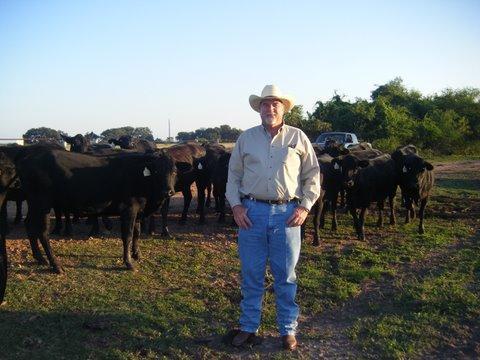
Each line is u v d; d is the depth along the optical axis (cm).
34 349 477
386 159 1104
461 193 1608
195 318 555
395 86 5703
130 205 766
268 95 447
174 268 759
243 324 486
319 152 1324
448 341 494
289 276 469
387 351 470
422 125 4041
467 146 4481
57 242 909
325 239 972
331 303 612
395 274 723
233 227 1096
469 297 594
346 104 4053
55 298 615
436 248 884
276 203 460
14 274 704
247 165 464
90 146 1549
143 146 1733
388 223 1141
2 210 699
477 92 5316
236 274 733
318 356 468
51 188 732
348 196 1002
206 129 6450
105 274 721
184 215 1137
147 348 482
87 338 502
